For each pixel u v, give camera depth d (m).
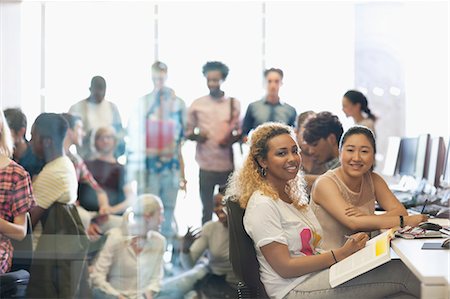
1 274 3.41
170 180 7.20
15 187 3.51
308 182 3.98
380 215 3.34
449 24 7.89
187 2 8.40
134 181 7.21
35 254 3.61
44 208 3.82
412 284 2.74
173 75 8.41
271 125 2.98
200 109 7.03
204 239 4.79
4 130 3.61
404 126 8.11
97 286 4.26
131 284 4.47
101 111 7.18
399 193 5.07
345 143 3.41
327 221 3.33
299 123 4.59
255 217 2.82
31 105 8.23
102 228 5.54
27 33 8.23
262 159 2.91
